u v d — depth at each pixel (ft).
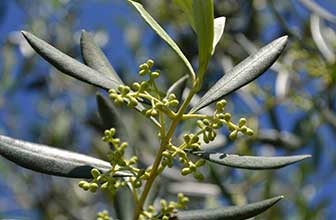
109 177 5.13
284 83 12.09
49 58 5.06
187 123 9.88
